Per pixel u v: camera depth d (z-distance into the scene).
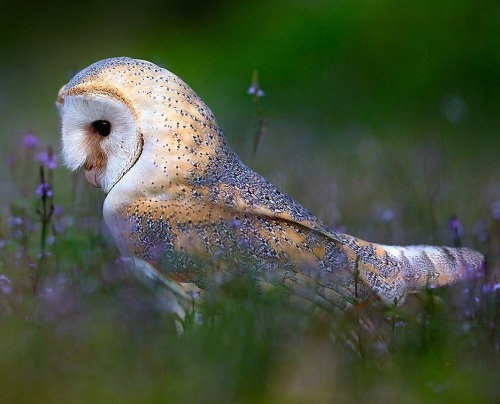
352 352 9.44
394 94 28.11
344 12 30.09
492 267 12.83
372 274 10.53
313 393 8.66
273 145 22.11
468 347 9.48
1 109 28.34
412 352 9.41
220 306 9.73
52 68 37.97
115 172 11.21
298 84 28.98
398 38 28.92
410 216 15.06
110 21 41.09
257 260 10.49
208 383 8.55
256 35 31.61
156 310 10.77
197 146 10.92
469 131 25.81
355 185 18.28
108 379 8.67
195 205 10.75
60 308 10.05
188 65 32.56
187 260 10.63
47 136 23.03
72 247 12.37
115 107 10.95
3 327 9.60
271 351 9.01
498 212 14.72
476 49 28.17
